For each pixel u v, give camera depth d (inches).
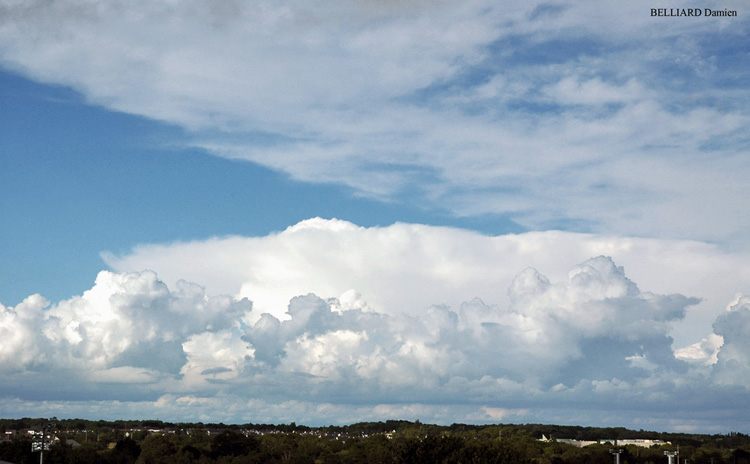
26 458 6304.1
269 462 7849.4
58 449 6688.0
